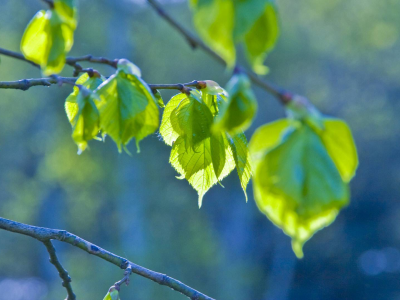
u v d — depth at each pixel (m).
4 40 22.77
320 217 1.15
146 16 24.22
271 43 1.16
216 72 23.33
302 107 1.14
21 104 24.84
